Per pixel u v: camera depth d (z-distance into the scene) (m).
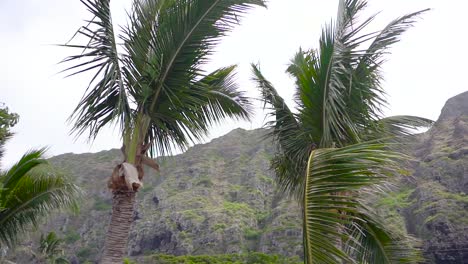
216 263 36.84
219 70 8.62
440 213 60.38
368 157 4.18
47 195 11.06
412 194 69.38
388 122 8.27
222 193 102.12
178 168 117.38
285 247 67.75
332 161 4.28
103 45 6.22
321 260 3.94
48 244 42.97
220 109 8.30
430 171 71.12
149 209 101.75
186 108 7.17
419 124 8.40
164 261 38.41
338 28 5.92
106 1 6.20
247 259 36.97
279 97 8.23
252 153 121.38
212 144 131.62
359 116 6.84
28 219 11.09
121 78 6.53
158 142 7.38
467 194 64.56
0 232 10.90
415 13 6.77
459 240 56.84
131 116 6.70
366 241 7.21
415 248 7.25
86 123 6.66
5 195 10.30
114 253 6.17
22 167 10.41
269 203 95.44
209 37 6.94
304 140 7.41
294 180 8.00
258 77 8.59
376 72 7.05
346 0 6.07
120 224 6.32
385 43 6.81
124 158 6.91
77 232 102.00
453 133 80.25
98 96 6.33
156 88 7.02
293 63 8.27
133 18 7.08
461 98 93.38
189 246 78.81
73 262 90.75
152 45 6.91
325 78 6.02
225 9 6.82
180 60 6.95
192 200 97.25
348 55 5.98
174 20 6.82
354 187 4.14
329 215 4.07
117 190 6.51
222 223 83.44
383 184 5.22
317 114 6.58
